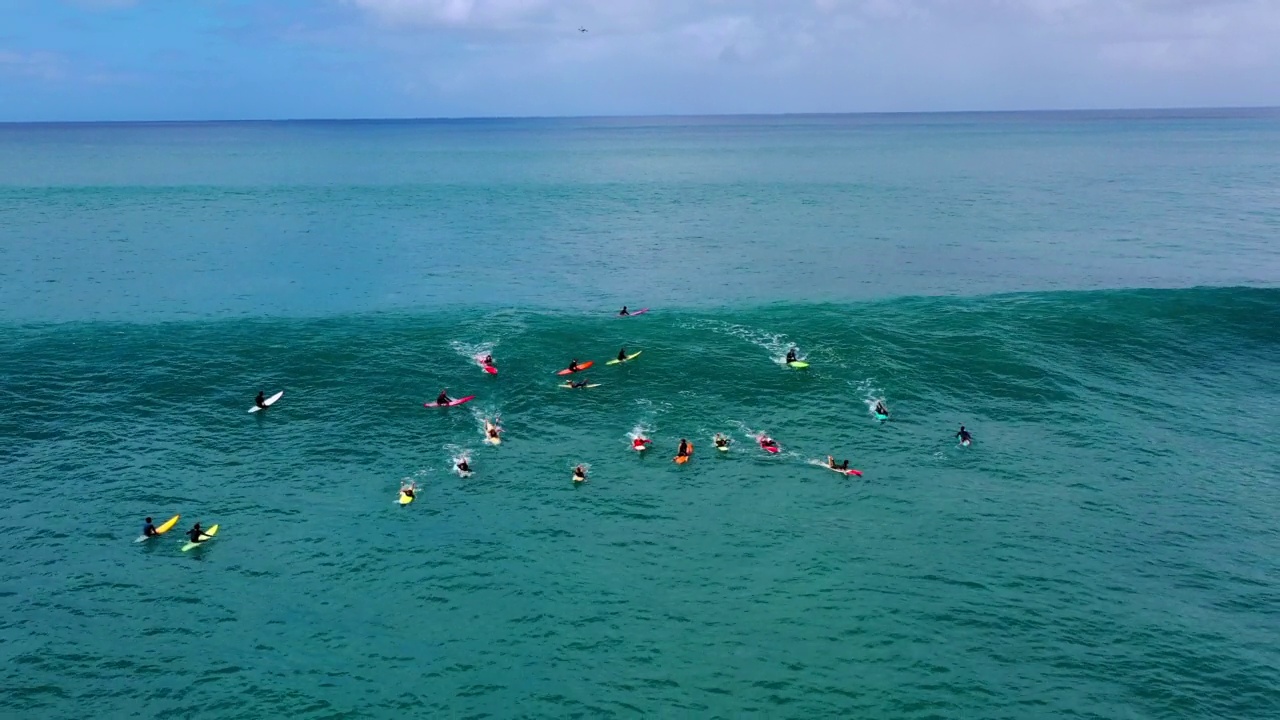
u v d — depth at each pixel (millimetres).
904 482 45094
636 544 39969
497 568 38062
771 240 110812
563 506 43188
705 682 31016
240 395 54875
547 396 55250
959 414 52656
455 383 56844
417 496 44062
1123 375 57688
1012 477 45438
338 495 44094
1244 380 56969
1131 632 33312
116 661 32094
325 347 62406
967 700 29984
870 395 55000
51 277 85312
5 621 34250
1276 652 32062
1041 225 117500
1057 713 29312
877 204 143125
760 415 52781
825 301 77125
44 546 39344
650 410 53469
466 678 31266
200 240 108188
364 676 31375
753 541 40094
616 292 83062
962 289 81688
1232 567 37438
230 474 45969
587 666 31891
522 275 90875
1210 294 71562
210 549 39312
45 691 30531
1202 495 43406
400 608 35312
